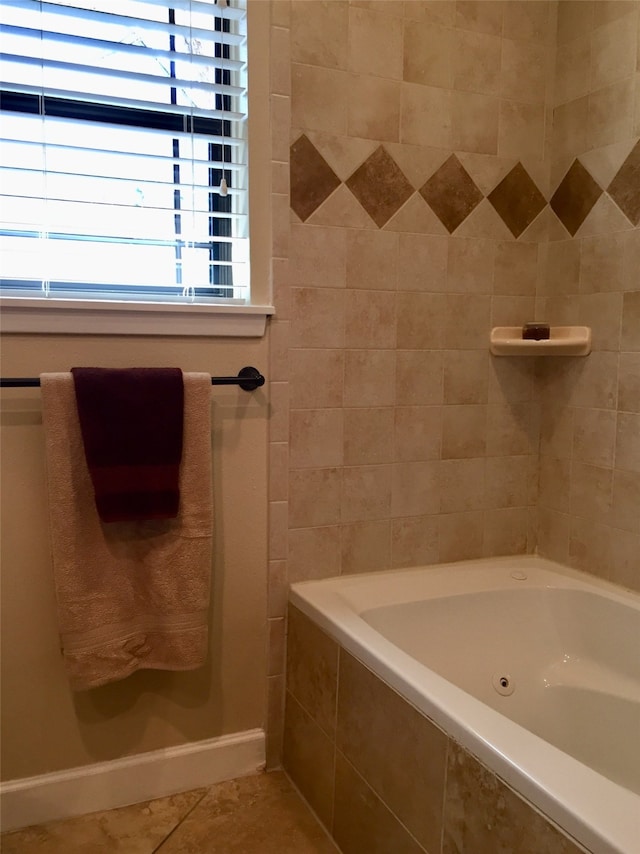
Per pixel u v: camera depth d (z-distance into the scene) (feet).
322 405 5.78
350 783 4.80
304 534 5.85
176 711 5.61
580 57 6.00
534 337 6.20
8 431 4.84
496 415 6.48
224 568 5.64
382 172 5.76
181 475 5.01
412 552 6.30
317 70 5.44
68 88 5.13
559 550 6.49
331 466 5.88
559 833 2.97
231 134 5.63
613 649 5.54
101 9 5.23
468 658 5.67
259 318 5.43
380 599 5.56
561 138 6.25
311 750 5.42
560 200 6.28
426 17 5.78
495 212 6.24
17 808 5.15
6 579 4.97
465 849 3.59
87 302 4.86
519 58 6.17
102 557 4.90
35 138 5.03
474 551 6.56
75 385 4.62
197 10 5.19
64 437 4.66
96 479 4.66
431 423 6.22
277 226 5.43
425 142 5.89
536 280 6.48
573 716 5.50
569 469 6.33
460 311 6.21
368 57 5.61
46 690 5.17
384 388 5.99
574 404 6.25
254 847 4.99
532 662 5.77
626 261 5.63
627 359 5.67
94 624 4.87
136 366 5.13
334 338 5.75
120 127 5.06
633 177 5.53
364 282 5.80
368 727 4.57
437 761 3.83
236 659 5.78
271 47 5.25
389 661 4.34
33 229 4.95
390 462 6.10
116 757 5.45
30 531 4.98
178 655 5.08
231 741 5.82
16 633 5.04
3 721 5.09
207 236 5.46
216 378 5.17
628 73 5.53
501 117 6.16
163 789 5.58
